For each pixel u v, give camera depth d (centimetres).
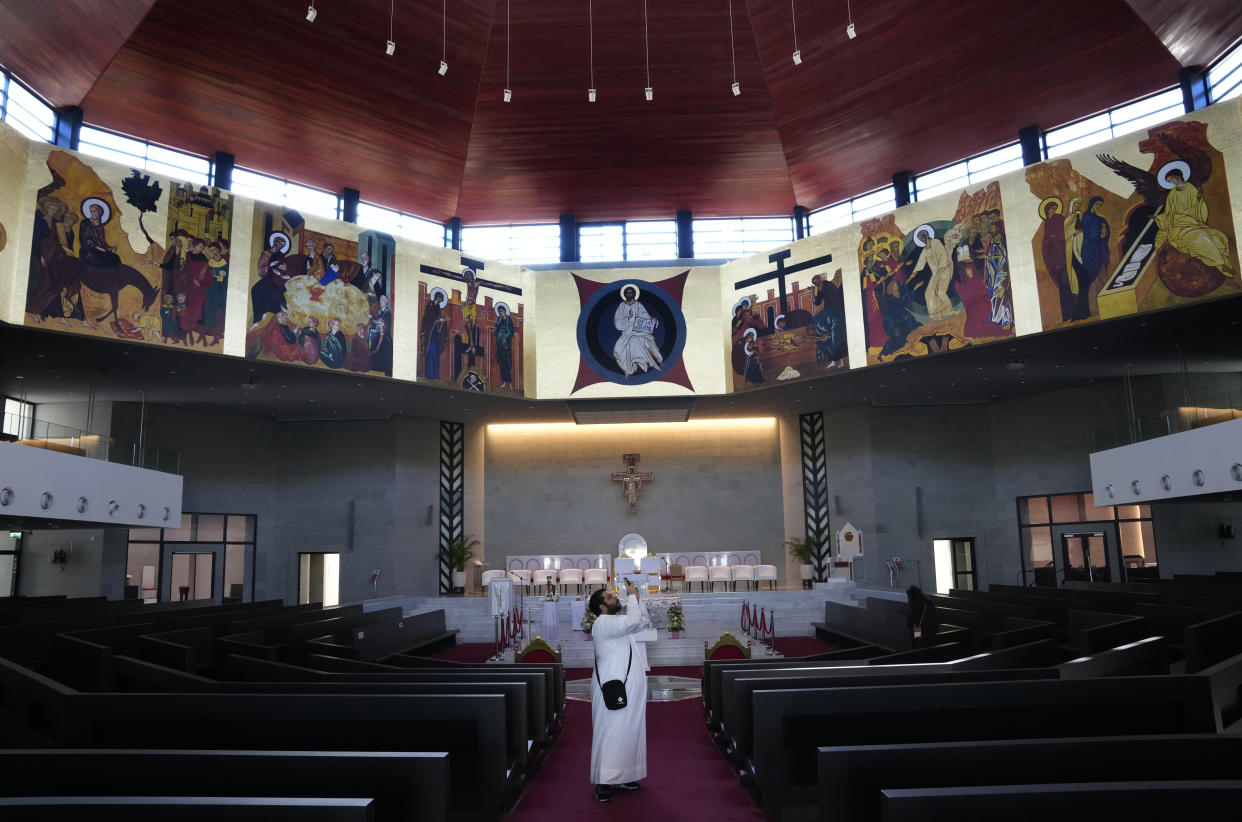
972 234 1978
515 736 651
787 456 2816
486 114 2206
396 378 2147
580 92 2164
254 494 2639
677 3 1977
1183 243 1678
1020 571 2609
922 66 2044
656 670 1633
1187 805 328
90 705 547
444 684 652
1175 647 1177
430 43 2000
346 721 551
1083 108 2075
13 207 1639
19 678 646
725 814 652
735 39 2062
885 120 2209
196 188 1897
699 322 2381
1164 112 1981
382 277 2161
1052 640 847
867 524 2641
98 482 1717
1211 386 2356
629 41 2053
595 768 695
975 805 328
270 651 1007
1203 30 1784
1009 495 2648
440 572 2722
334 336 2062
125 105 1969
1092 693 529
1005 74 2027
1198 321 1788
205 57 1902
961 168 2305
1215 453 1600
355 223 2383
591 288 2414
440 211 2500
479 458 2841
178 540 2484
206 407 2520
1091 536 2497
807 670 715
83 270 1719
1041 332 1853
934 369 2178
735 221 2603
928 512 2652
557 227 2591
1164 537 2297
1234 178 1630
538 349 2394
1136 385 2402
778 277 2289
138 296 1788
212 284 1894
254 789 414
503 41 2036
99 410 2391
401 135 2220
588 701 1230
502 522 2830
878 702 549
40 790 418
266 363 1967
